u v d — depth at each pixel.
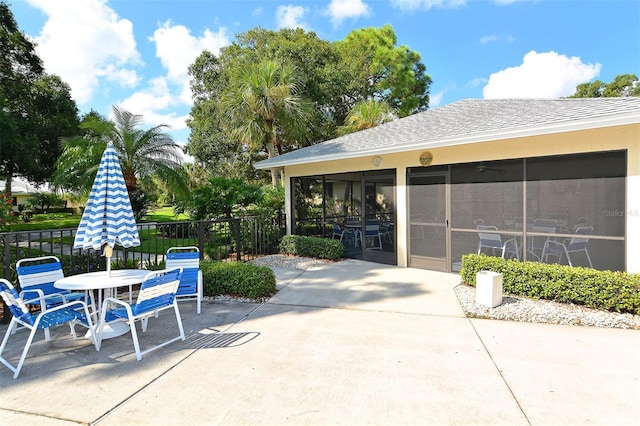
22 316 3.42
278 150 16.77
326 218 9.69
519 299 5.11
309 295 5.71
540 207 5.97
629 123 4.66
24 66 19.39
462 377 3.03
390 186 8.12
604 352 3.47
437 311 4.82
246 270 5.79
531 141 6.00
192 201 11.04
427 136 7.04
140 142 11.41
